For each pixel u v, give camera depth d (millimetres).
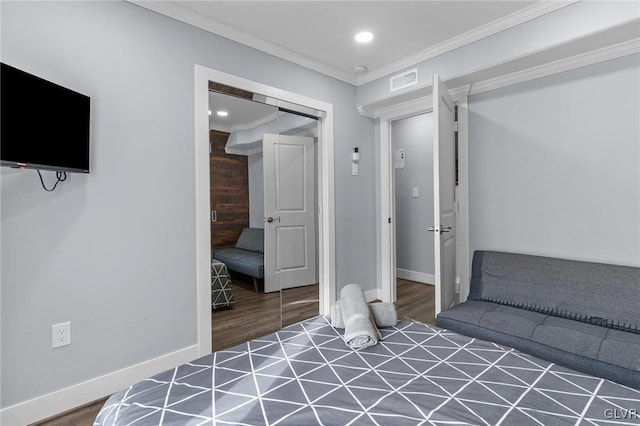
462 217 2910
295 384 1172
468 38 2566
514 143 2631
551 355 1685
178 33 2223
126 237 1998
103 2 1912
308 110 3121
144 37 2070
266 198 3611
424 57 2883
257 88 2662
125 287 1996
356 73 3355
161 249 2143
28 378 1684
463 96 2887
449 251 2736
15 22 1638
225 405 1051
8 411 1629
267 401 1069
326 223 3281
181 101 2232
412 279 4605
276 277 3631
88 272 1862
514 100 2621
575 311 2039
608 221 2211
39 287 1712
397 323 1775
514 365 1299
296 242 3592
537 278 2250
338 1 2146
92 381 1877
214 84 2457
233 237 3918
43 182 1714
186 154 2254
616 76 2158
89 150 1824
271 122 3682
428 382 1178
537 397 1082
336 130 3328
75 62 1812
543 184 2492
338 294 3373
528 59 2340
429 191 4379
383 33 2561
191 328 2277
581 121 2307
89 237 1864
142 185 2061
